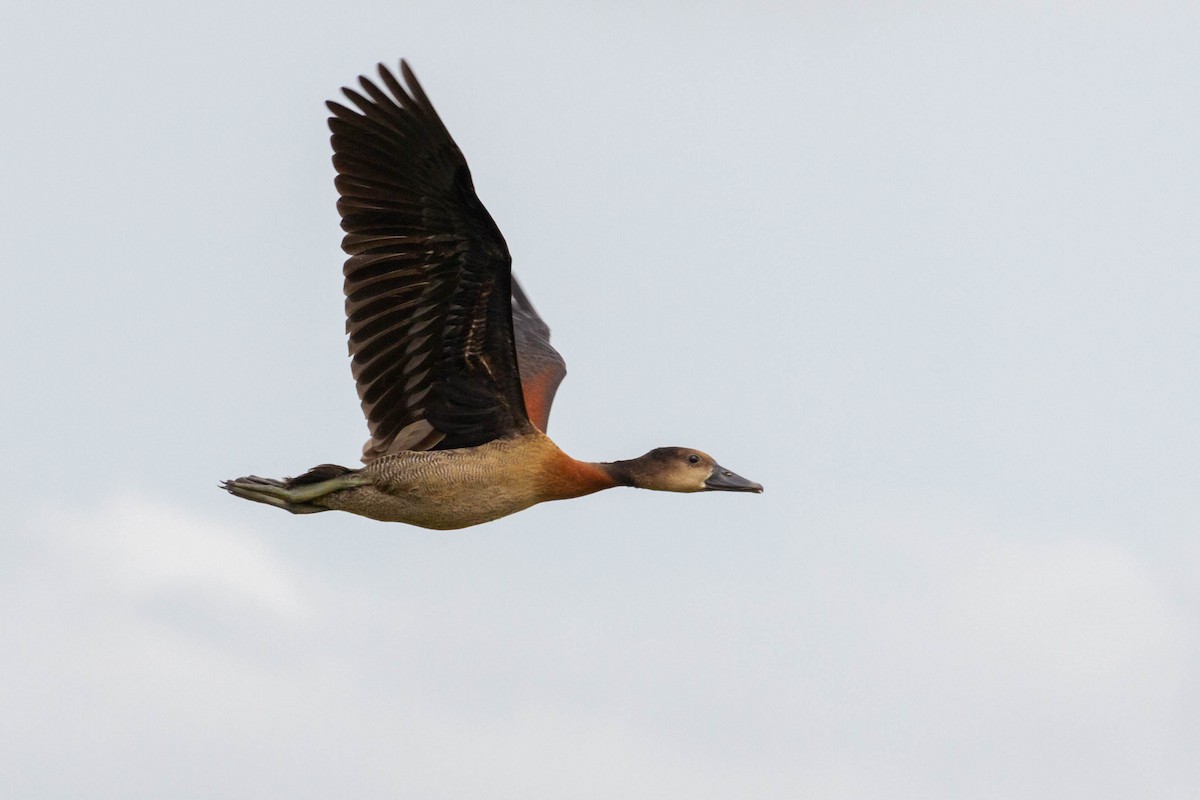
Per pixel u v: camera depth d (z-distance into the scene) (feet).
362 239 47.44
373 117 45.73
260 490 50.03
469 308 48.49
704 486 54.34
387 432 50.37
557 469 51.29
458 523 50.93
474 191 45.98
